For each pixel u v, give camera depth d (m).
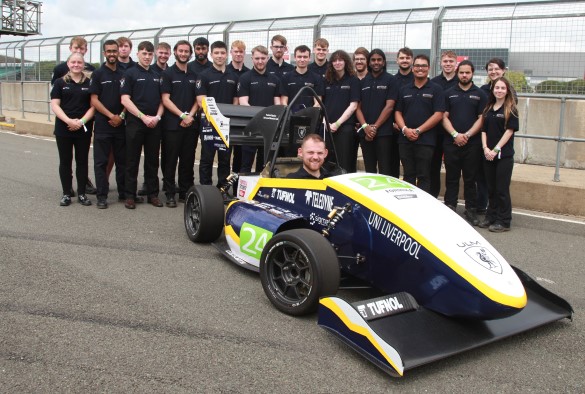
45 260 4.97
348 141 7.44
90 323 3.73
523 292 3.55
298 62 7.57
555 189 7.76
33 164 10.50
